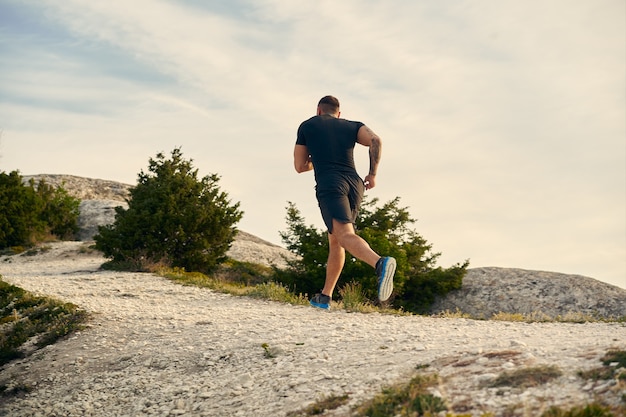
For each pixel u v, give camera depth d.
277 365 6.03
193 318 9.61
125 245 19.42
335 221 6.04
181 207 20.48
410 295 18.44
